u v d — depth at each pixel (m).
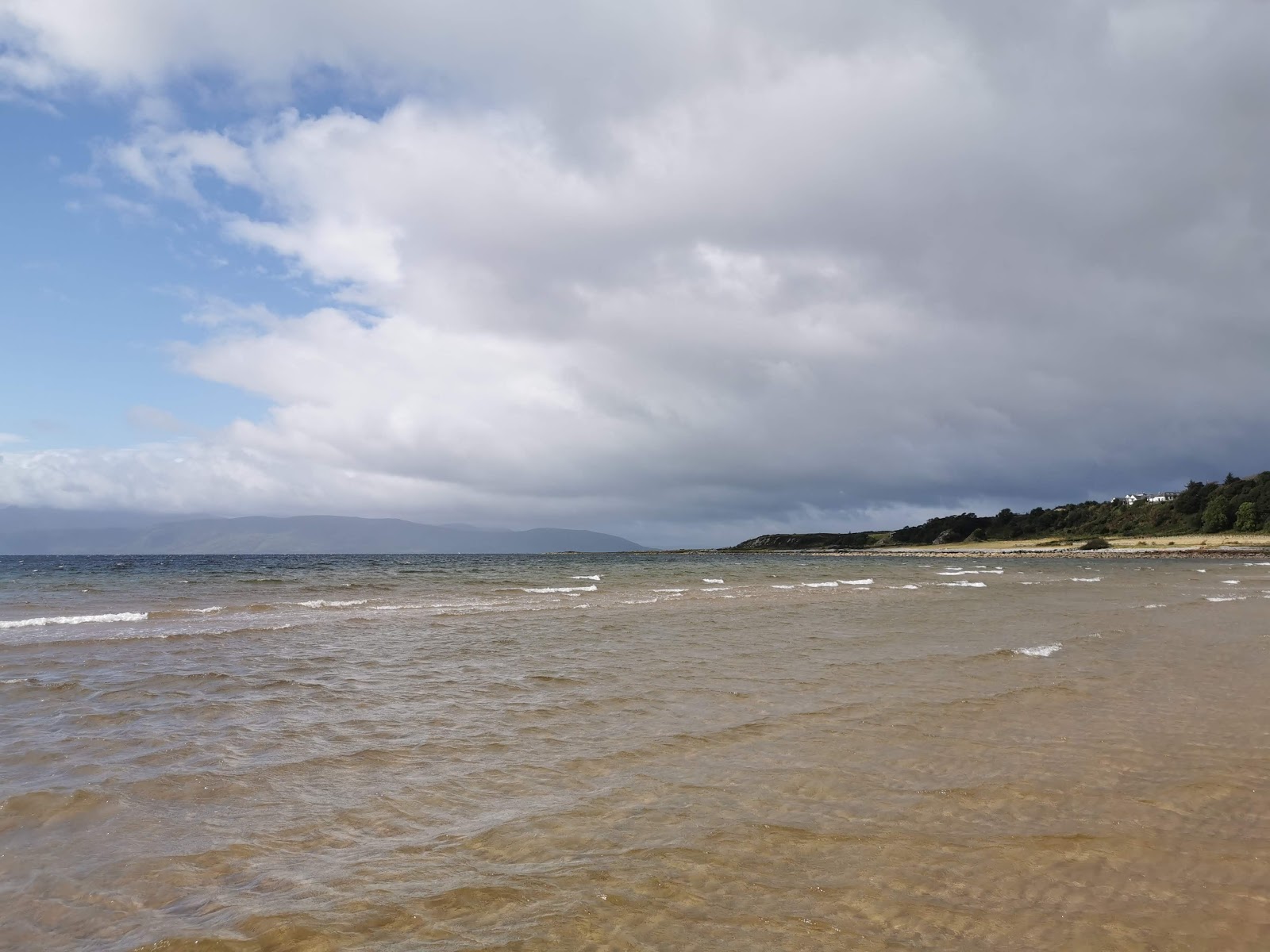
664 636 20.36
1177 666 15.37
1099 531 161.12
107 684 13.30
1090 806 7.36
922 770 8.48
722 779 8.20
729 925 5.02
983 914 5.21
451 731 10.35
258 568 75.50
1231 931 4.99
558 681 13.97
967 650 17.73
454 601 32.19
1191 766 8.65
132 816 7.12
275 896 5.48
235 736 10.02
